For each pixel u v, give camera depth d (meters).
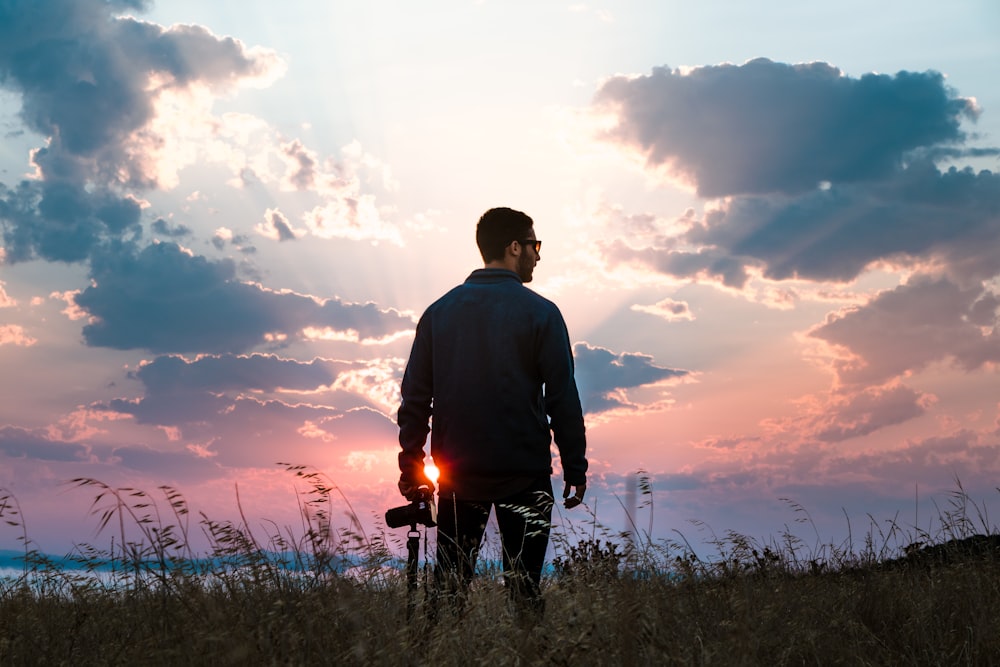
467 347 3.83
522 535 3.69
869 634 3.86
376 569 3.41
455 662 2.89
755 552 4.50
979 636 3.71
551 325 3.80
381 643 2.89
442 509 3.80
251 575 3.19
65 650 3.24
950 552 5.14
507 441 3.73
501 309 3.84
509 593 3.34
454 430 3.80
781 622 3.72
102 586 3.73
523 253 4.06
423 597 3.35
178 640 2.96
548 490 3.83
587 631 2.86
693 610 3.54
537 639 2.90
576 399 3.80
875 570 4.80
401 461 3.99
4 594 3.76
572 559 3.46
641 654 2.85
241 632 2.85
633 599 3.14
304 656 2.79
